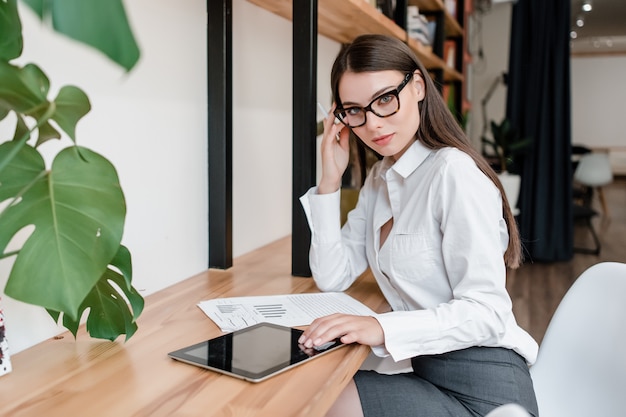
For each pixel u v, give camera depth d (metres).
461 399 1.22
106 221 0.81
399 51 1.33
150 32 1.48
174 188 1.62
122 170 1.41
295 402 0.86
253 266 1.87
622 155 12.86
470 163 1.30
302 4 1.63
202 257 1.78
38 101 0.76
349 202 2.13
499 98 8.84
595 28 11.41
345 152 1.60
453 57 4.98
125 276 0.99
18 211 0.77
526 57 5.25
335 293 1.56
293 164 1.70
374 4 2.54
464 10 5.04
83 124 1.27
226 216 1.78
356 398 1.22
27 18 1.10
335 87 1.40
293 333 1.18
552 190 5.20
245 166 2.04
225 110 1.73
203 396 0.88
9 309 1.09
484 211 1.24
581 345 1.26
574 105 13.57
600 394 1.21
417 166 1.41
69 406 0.85
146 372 0.98
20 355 1.07
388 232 1.52
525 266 5.11
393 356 1.12
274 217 2.31
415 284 1.37
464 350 1.24
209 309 1.36
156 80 1.51
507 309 1.21
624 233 6.66
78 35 0.61
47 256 0.78
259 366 0.99
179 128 1.62
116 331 1.08
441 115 1.40
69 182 0.81
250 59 2.03
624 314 1.21
